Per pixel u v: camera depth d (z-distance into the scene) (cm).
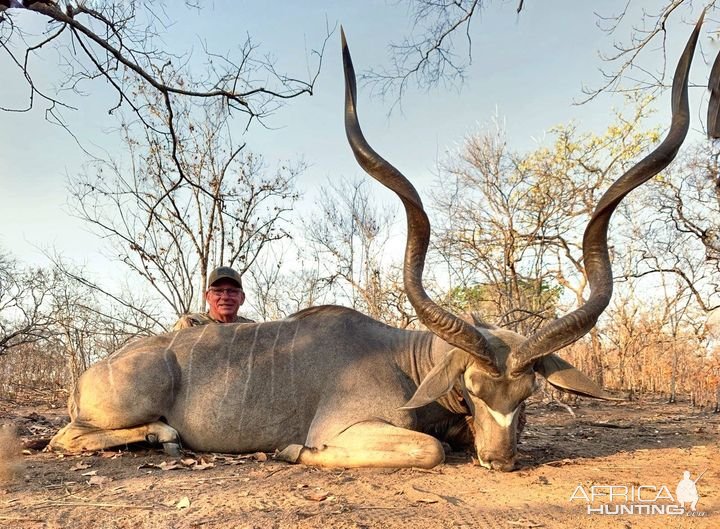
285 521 282
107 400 439
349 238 1052
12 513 301
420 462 381
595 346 962
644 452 458
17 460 380
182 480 359
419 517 288
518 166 1077
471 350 373
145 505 311
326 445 400
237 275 607
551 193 1070
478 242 1021
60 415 738
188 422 441
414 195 384
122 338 939
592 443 506
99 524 285
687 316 1026
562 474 375
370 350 446
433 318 381
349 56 396
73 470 383
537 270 1017
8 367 1023
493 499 320
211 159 879
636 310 1027
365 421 411
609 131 1092
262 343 457
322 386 436
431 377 392
